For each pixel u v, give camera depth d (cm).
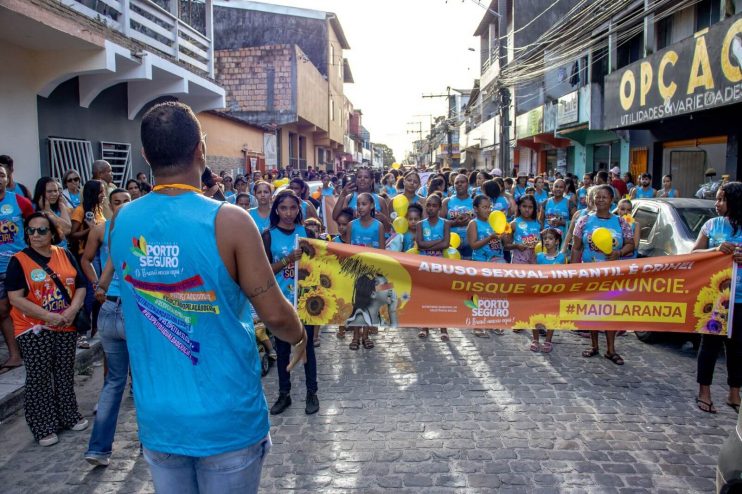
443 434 457
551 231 695
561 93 2269
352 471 401
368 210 666
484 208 722
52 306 451
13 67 852
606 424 474
